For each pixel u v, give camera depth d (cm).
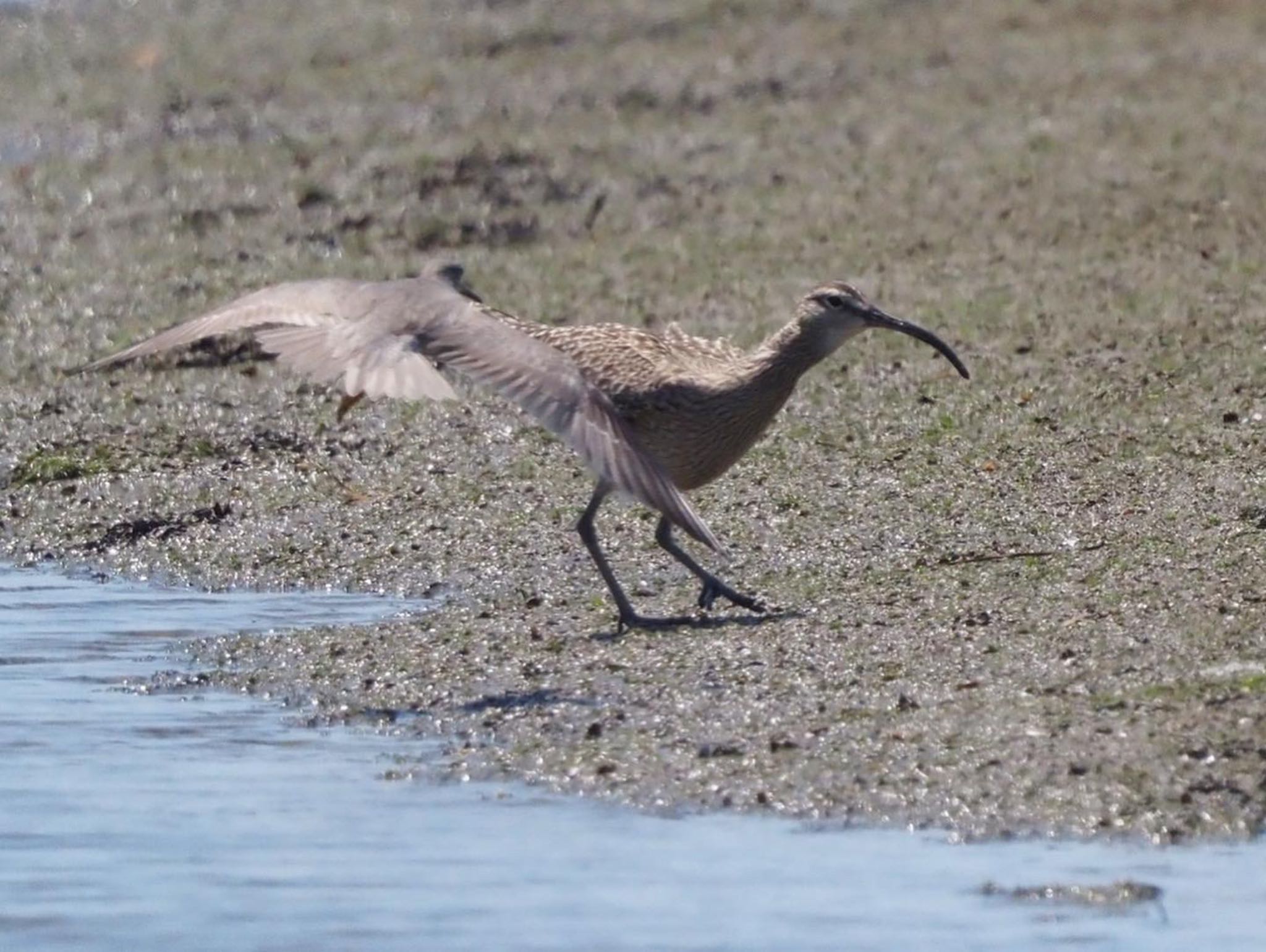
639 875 951
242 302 1149
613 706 1132
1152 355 1766
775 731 1081
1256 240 2047
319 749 1115
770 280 2009
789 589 1314
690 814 1012
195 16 3039
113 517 1561
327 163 2375
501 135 2450
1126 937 881
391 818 1021
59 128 2553
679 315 1928
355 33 2908
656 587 1343
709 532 1085
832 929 895
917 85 2581
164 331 1185
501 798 1041
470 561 1430
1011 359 1777
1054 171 2256
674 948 880
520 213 2228
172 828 1014
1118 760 1025
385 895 939
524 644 1242
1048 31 2764
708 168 2336
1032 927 893
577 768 1062
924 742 1056
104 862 982
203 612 1368
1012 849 966
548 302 1967
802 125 2456
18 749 1120
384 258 2133
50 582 1453
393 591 1397
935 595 1271
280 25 2975
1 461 1669
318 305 1130
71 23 3030
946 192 2222
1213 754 1025
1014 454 1562
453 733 1123
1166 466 1513
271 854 984
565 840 989
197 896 944
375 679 1208
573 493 1545
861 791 1019
